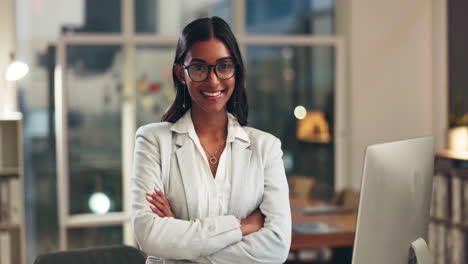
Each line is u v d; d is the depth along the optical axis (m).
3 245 5.21
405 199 1.63
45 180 5.97
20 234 5.25
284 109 6.49
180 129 1.92
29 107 5.89
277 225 1.90
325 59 6.56
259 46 6.41
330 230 4.13
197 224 1.82
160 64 6.16
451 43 6.32
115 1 6.05
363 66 6.50
